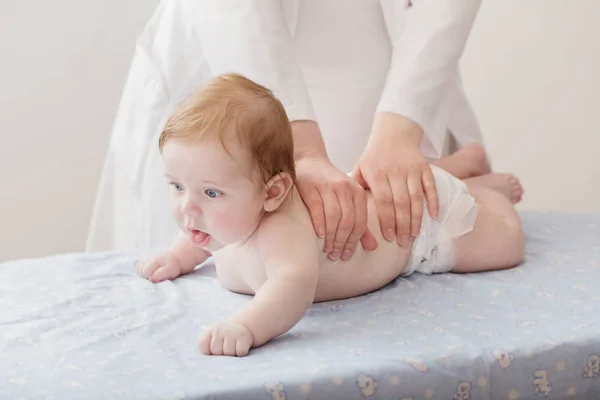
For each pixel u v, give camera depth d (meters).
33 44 2.29
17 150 2.32
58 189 2.37
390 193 1.28
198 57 1.76
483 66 2.76
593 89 2.59
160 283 1.29
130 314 1.12
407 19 1.66
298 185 1.22
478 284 1.25
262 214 1.14
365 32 1.78
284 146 1.12
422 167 1.33
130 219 1.85
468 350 0.96
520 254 1.35
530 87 2.69
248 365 0.93
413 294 1.22
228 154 1.05
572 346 0.99
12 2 2.26
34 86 2.31
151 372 0.90
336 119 1.79
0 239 2.35
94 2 2.32
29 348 0.98
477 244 1.33
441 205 1.34
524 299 1.17
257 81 1.44
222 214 1.08
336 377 0.89
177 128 1.07
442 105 1.59
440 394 0.93
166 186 1.76
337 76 1.79
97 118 2.38
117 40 2.36
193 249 1.34
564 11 2.60
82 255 1.41
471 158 1.76
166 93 1.77
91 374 0.90
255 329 1.00
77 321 1.08
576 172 2.66
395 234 1.28
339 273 1.21
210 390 0.85
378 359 0.93
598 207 2.64
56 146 2.35
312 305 1.20
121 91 2.38
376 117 1.50
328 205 1.17
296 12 1.76
